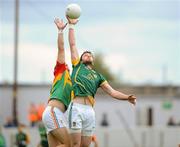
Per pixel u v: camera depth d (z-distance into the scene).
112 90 30.81
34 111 90.31
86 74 30.33
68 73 30.11
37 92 110.12
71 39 31.16
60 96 29.59
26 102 109.81
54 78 30.14
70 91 29.92
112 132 92.44
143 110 98.00
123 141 92.62
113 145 92.31
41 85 110.12
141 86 127.19
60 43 30.12
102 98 110.38
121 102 110.19
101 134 92.31
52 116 29.23
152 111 101.31
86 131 30.20
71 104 29.94
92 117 30.19
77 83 30.12
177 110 111.75
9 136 89.56
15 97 105.25
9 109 112.12
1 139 76.25
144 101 111.31
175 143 93.06
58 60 30.06
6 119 103.06
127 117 110.12
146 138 93.00
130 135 92.75
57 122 29.22
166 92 127.56
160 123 111.31
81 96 30.12
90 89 30.23
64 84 29.83
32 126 90.94
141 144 92.88
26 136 76.06
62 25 30.31
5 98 112.44
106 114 110.12
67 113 30.05
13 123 99.00
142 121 97.50
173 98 112.12
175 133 93.06
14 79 107.38
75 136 29.80
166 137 93.12
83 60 30.66
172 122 100.69
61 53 30.08
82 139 30.27
